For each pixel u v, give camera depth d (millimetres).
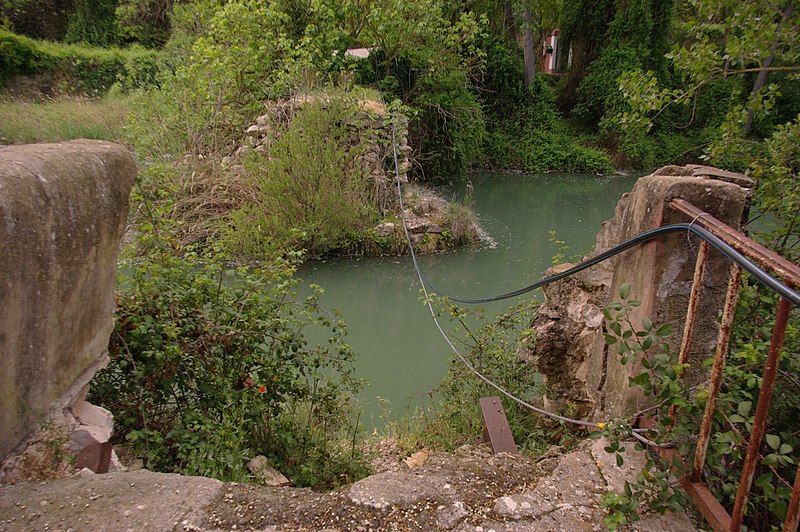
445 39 17531
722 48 4105
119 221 2475
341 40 15461
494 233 11586
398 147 11359
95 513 1925
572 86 25688
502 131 23312
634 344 2373
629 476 2213
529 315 4977
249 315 3391
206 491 2086
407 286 8422
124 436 2941
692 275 2266
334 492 2139
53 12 25891
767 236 2857
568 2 25375
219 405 3029
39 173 1963
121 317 2914
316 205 9141
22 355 1928
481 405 3646
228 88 11641
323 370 5723
